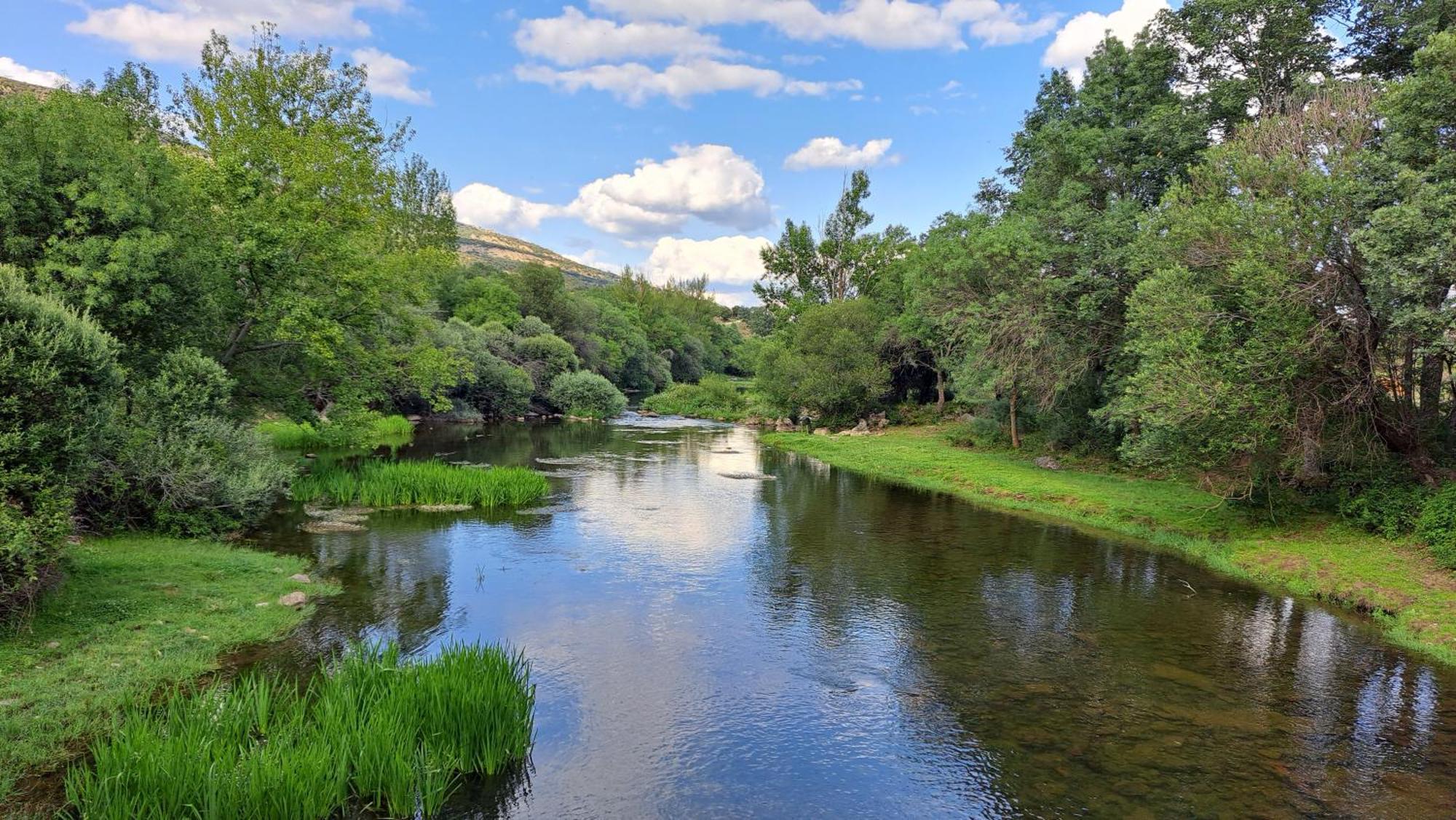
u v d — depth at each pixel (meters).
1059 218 26.36
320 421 24.42
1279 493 19.72
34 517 8.94
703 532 19.58
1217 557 17.05
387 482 22.00
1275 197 16.78
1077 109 30.03
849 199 71.31
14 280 9.61
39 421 9.33
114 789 6.22
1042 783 7.77
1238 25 23.78
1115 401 23.33
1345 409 16.81
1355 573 14.62
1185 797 7.51
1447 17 19.27
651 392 97.75
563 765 7.88
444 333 52.50
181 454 14.88
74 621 9.98
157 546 13.93
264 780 6.36
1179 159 25.75
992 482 26.75
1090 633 12.40
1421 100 14.35
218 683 8.95
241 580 12.81
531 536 18.39
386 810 6.82
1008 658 11.24
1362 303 15.98
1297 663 11.20
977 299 29.70
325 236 22.20
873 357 48.44
